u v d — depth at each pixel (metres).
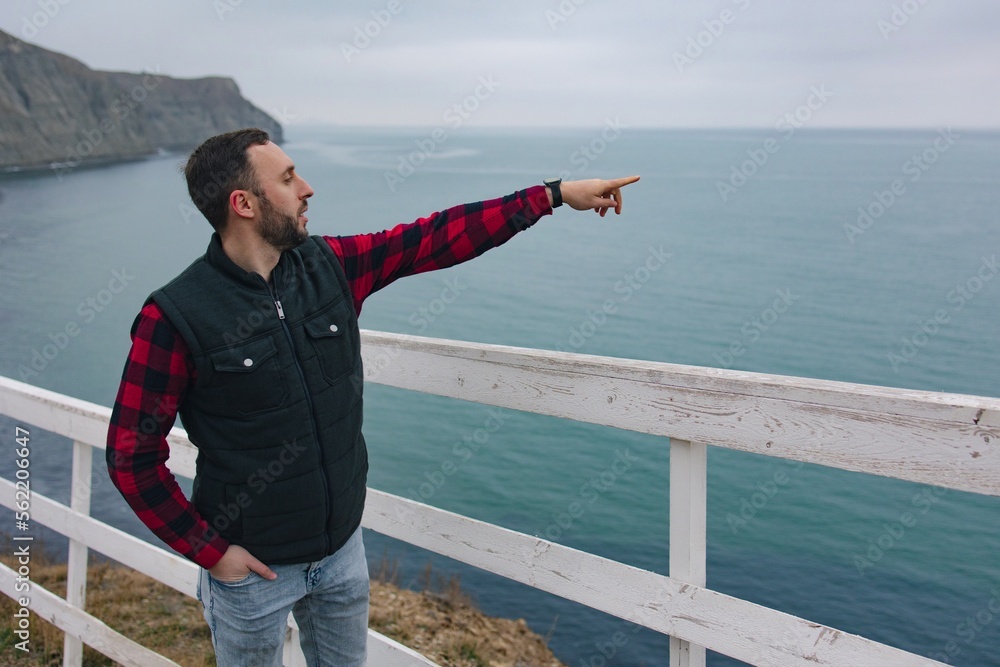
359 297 1.89
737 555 16.30
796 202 142.25
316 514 1.73
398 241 1.91
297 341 1.66
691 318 54.06
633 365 1.68
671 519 1.68
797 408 1.45
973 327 49.91
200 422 1.67
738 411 1.53
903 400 1.32
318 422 1.70
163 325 1.58
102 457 18.62
